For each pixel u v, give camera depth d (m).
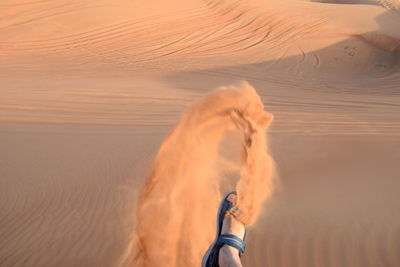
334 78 32.16
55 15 38.72
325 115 13.52
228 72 30.48
